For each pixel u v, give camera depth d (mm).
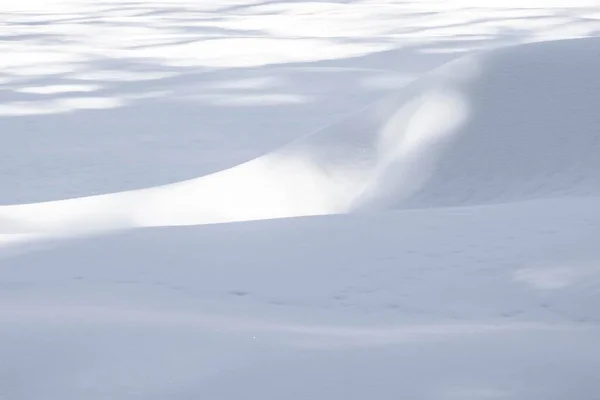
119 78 32094
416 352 4457
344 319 5828
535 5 53906
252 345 4531
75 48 40688
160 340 4582
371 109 14383
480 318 5844
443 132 13273
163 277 6855
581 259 6773
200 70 33531
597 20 45250
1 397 3857
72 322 4926
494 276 6562
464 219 8320
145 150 21328
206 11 58250
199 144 21953
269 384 3951
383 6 57469
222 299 6305
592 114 12820
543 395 3918
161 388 3910
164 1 66500
